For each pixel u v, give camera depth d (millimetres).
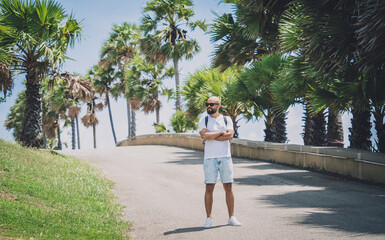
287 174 10359
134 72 32812
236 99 15430
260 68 14094
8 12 12562
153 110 33719
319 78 9539
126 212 6484
